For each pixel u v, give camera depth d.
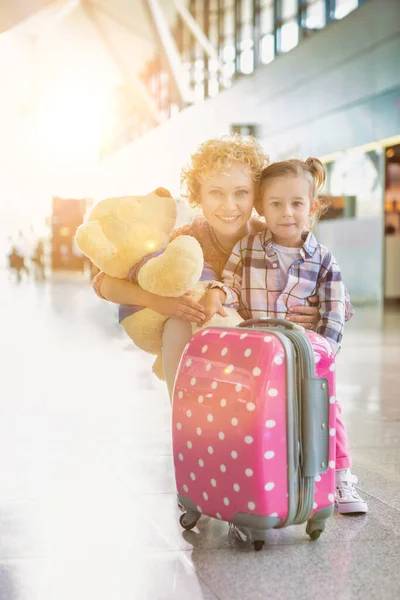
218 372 3.15
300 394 3.08
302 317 3.57
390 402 6.73
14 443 5.11
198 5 34.75
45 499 3.90
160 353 3.80
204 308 3.47
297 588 2.81
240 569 2.99
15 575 2.94
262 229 3.82
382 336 12.44
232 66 31.80
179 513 3.69
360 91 20.72
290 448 3.05
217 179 3.57
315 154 23.48
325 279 3.59
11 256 36.56
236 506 3.09
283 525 3.13
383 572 2.96
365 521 3.59
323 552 3.18
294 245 3.61
